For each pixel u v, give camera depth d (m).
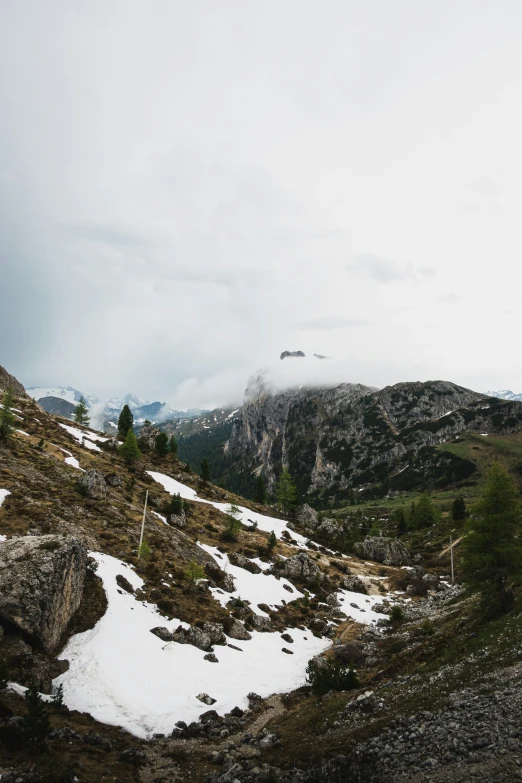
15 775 19.03
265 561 82.25
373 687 36.12
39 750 21.95
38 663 31.84
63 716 28.28
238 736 30.81
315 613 66.12
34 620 34.06
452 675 30.61
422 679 32.59
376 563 107.00
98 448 115.12
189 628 47.00
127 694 33.59
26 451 81.56
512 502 42.12
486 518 42.72
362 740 24.59
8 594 34.25
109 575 49.69
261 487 154.00
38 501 61.88
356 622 64.88
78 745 24.95
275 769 24.38
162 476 112.12
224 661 43.78
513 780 16.52
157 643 42.12
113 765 23.80
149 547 62.81
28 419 111.06
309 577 79.31
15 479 67.19
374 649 51.00
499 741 19.52
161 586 53.75
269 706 37.25
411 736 22.67
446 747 20.62
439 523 142.38
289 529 113.50
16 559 37.38
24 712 25.36
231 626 51.19
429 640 46.94
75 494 70.38
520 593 42.34
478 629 39.62
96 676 34.34
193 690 37.00
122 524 66.19
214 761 26.16
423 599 78.19
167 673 38.16
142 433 144.50
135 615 45.16
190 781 23.53
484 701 24.09
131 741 28.08
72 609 40.44
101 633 40.03
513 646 30.69
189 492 109.25
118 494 80.38
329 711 31.94
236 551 82.12
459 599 64.81
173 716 32.59
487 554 41.03
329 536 120.62
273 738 29.19
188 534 80.56
